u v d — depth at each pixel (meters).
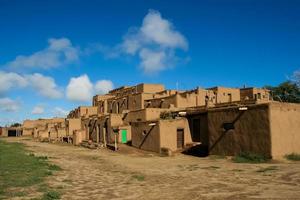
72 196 12.41
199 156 29.05
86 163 25.09
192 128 34.38
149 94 55.97
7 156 28.00
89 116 61.22
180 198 11.85
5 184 14.44
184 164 23.30
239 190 13.01
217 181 15.39
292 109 24.27
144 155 31.66
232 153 25.66
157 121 33.16
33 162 23.42
